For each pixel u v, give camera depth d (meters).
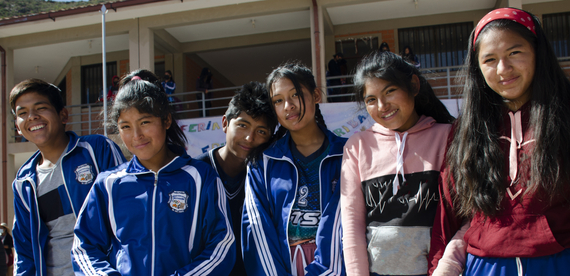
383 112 1.74
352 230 1.70
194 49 9.86
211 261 1.68
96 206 1.78
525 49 1.42
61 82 11.66
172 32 9.23
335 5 7.86
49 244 2.09
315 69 7.65
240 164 2.28
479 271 1.43
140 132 1.76
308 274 1.71
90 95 10.13
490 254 1.40
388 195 1.70
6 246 5.05
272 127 2.21
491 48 1.44
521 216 1.37
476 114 1.55
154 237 1.70
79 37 8.75
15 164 9.68
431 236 1.61
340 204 1.82
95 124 9.91
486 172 1.48
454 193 1.59
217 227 1.79
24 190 2.16
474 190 1.48
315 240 1.83
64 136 2.29
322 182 1.90
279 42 9.50
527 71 1.41
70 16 8.31
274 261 1.78
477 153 1.51
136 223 1.73
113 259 1.73
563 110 1.38
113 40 9.25
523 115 1.48
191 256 1.76
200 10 8.28
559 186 1.33
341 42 8.99
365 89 1.80
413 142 1.76
